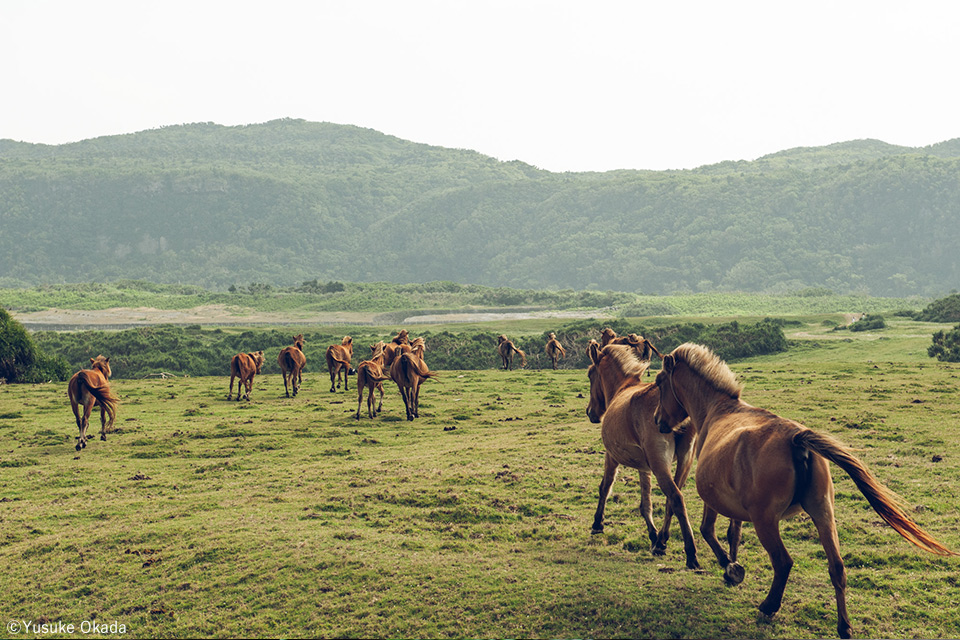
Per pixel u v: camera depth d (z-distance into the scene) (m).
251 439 19.30
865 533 9.80
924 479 12.16
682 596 7.97
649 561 9.17
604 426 9.76
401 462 15.55
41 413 24.80
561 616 7.71
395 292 188.50
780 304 171.12
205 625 8.09
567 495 12.41
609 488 10.13
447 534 10.61
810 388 25.50
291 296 177.25
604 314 158.00
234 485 14.40
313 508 12.23
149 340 72.94
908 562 8.74
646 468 9.46
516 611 7.87
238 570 9.43
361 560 9.45
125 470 16.16
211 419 22.73
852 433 16.22
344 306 166.75
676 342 61.66
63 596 9.20
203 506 12.73
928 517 10.28
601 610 7.73
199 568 9.63
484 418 21.91
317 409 24.58
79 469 16.28
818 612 7.48
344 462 16.28
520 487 12.95
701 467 7.75
